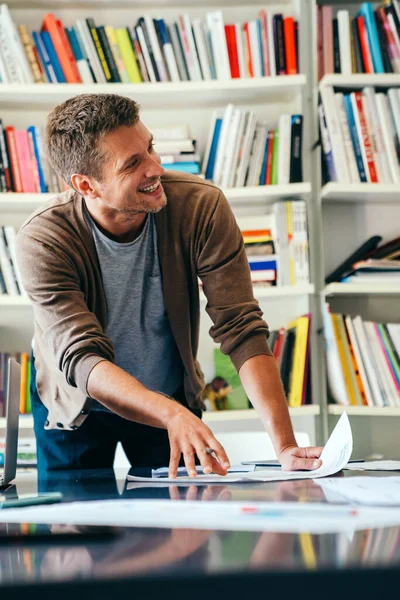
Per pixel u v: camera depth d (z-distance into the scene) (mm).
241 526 582
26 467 2688
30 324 2967
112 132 1448
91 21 2799
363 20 2824
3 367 2773
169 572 410
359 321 2740
